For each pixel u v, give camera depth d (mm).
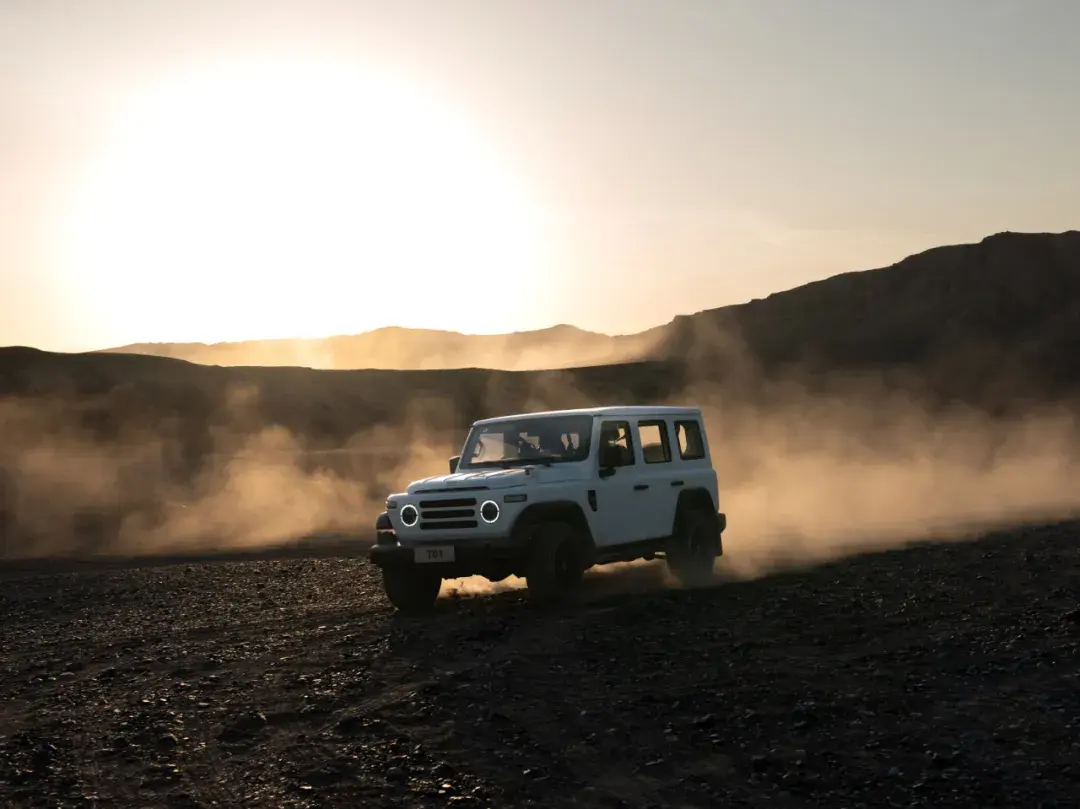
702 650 9258
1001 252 178875
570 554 11992
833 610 10961
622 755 6754
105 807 6219
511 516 11648
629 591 12914
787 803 5973
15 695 9125
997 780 6137
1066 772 6199
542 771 6500
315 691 8570
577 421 12797
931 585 12320
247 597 14672
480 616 11484
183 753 7152
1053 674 8109
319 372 99188
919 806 5824
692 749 6824
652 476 13320
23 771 6867
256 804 6156
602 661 9000
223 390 88000
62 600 15453
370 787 6344
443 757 6812
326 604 13477
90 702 8672
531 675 8633
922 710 7422
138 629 12312
